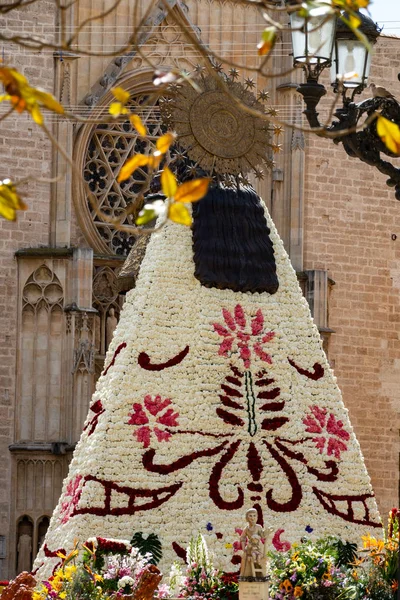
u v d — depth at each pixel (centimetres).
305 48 2650
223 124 3616
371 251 6562
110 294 6153
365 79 2762
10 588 3053
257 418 3456
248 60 6431
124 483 3322
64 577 3041
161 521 3309
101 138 6212
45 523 5922
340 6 1580
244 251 3575
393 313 6575
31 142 6025
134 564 3030
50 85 6081
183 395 3422
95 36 6184
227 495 3366
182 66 6278
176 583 3111
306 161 6475
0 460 5919
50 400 5966
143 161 1623
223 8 6406
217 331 3497
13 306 5975
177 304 3494
